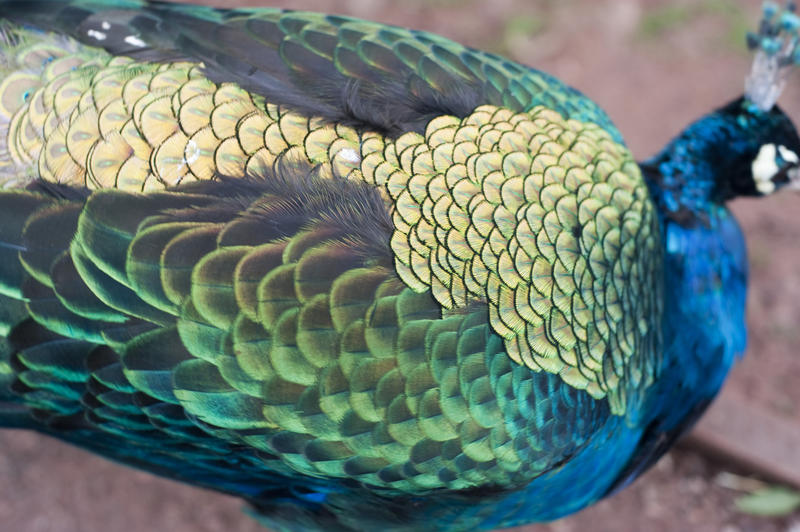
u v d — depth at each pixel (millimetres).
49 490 2018
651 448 1913
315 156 1796
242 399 1783
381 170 1801
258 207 1782
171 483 2027
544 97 1864
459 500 1838
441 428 1796
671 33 2309
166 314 1775
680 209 1906
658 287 1877
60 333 1781
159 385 1783
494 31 2295
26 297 1780
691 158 1911
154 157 1784
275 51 1822
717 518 2021
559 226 1825
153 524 2010
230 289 1774
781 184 1919
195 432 1802
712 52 2291
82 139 1786
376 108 1814
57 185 1782
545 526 2018
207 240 1776
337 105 1810
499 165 1820
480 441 1804
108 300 1776
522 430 1812
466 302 1796
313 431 1788
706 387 1915
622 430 1870
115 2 1832
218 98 1797
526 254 1812
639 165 1917
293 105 1803
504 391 1803
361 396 1784
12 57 1806
